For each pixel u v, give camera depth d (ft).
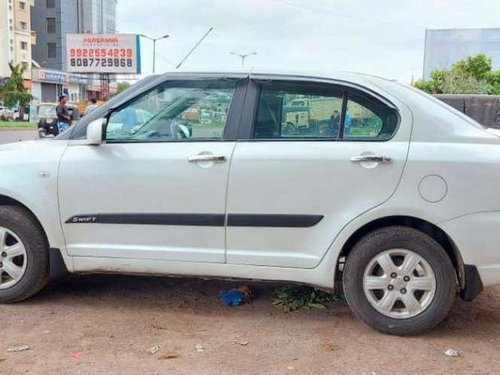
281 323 14.32
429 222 13.15
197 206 13.96
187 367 11.83
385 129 13.57
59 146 14.99
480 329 14.10
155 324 14.14
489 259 12.96
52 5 297.53
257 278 14.03
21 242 14.99
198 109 14.47
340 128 13.76
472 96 40.65
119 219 14.34
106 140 14.67
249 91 14.29
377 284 13.46
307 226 13.55
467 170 12.92
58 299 15.80
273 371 11.69
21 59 244.01
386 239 13.28
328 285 13.70
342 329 13.96
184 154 14.06
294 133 13.97
